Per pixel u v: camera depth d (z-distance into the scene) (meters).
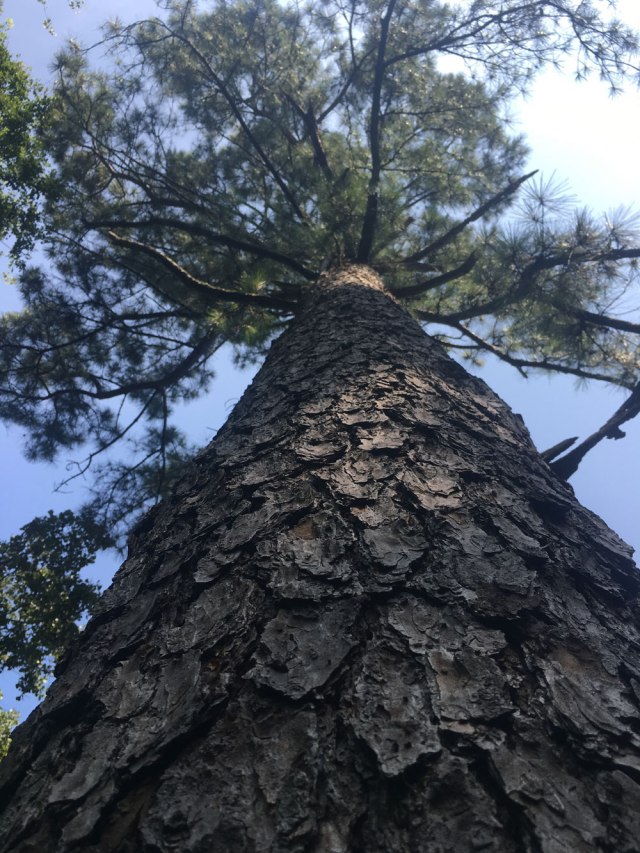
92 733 0.96
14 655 5.84
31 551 6.35
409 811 0.75
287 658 0.98
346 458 1.60
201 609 1.17
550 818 0.74
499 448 1.79
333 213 5.00
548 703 0.91
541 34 5.72
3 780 0.99
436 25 5.96
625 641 1.12
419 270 5.88
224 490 1.59
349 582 1.14
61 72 6.13
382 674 0.94
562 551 1.34
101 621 1.32
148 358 7.56
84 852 0.76
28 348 6.72
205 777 0.81
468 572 1.17
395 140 6.54
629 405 3.36
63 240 6.48
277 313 5.06
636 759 0.84
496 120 6.60
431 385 2.13
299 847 0.71
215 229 5.96
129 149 6.19
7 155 6.03
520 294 4.78
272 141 6.52
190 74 6.69
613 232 4.54
